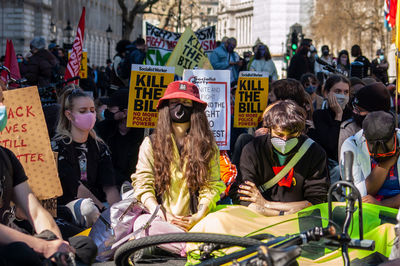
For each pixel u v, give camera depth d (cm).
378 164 480
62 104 579
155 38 1039
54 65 1299
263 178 521
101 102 981
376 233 399
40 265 316
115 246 491
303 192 522
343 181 289
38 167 490
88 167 588
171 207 504
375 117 456
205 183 497
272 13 7319
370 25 6644
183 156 497
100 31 8525
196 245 469
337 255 389
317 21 7231
